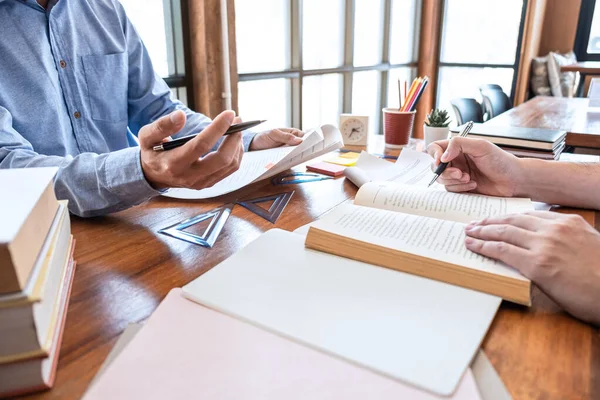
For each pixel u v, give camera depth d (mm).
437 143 795
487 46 4305
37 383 320
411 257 469
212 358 344
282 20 2697
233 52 2070
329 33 3164
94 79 1063
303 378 323
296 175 898
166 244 574
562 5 4848
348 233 517
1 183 418
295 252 517
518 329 393
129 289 462
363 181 799
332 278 457
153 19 1986
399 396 307
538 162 712
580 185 691
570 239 437
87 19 1054
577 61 5062
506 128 1262
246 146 1010
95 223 649
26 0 927
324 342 359
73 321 405
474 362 348
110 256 539
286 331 372
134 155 621
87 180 633
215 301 414
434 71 4293
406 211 632
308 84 3084
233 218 664
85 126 1064
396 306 409
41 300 305
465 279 442
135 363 339
